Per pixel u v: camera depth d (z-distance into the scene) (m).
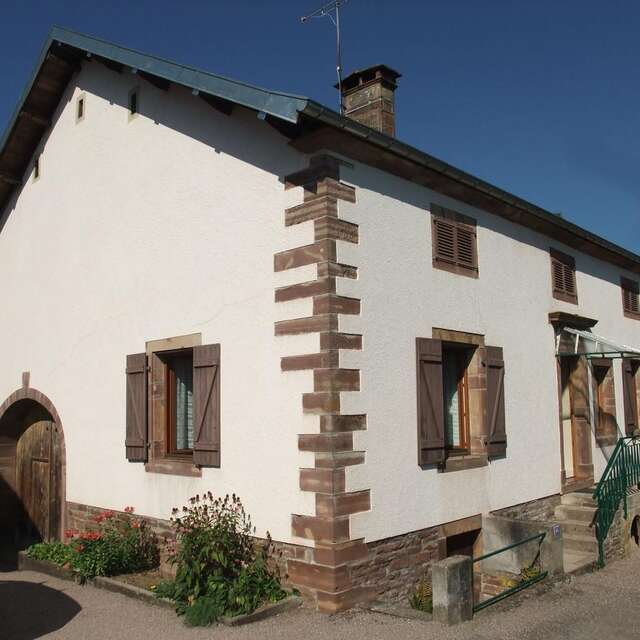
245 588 6.68
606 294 12.77
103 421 9.51
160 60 8.30
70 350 10.27
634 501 10.56
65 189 10.75
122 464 9.10
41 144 11.52
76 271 10.30
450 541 8.27
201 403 7.93
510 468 9.33
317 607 6.58
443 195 8.62
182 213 8.50
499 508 8.98
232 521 7.29
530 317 10.22
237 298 7.68
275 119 6.95
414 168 7.86
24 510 11.49
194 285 8.23
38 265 11.23
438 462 7.92
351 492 6.76
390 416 7.32
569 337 11.18
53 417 10.59
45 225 11.17
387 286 7.53
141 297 9.00
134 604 7.29
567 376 11.60
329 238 6.89
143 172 9.19
